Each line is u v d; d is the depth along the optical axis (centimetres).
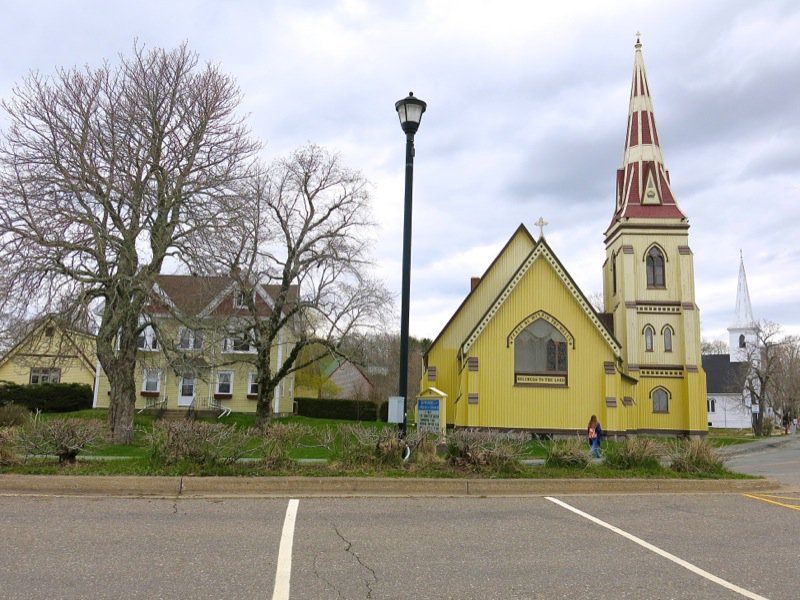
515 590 639
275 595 606
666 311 3866
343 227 3359
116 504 1008
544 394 3225
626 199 4028
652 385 3797
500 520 973
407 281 1378
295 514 967
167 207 2433
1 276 2159
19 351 3008
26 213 2230
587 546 827
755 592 650
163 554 731
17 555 708
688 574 711
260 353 3247
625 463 1461
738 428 8544
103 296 2525
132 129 2453
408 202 1400
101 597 585
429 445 1392
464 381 3216
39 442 1284
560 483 1266
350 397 6588
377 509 1029
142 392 4409
